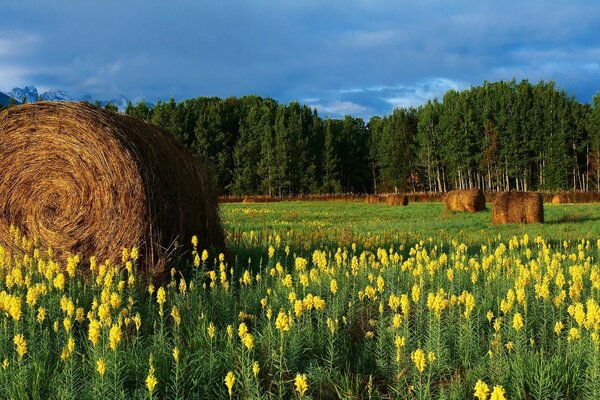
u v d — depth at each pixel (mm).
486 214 28906
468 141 78938
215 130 84688
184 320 6184
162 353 5020
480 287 7793
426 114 84750
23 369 4445
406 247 13133
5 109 8914
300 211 34000
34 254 8242
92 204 8562
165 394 4566
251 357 5082
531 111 74688
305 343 5531
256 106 88938
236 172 83625
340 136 92938
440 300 5242
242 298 7109
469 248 13195
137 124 8977
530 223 21828
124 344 5266
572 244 14156
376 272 8555
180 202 8984
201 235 9562
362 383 4938
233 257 10320
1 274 7180
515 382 4590
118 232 8469
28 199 8812
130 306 5895
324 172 86875
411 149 86938
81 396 4336
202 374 4652
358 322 6496
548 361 4844
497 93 78938
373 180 94812
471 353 5355
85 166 8570
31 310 5355
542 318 6203
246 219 25531
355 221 24156
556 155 72000
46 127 8719
